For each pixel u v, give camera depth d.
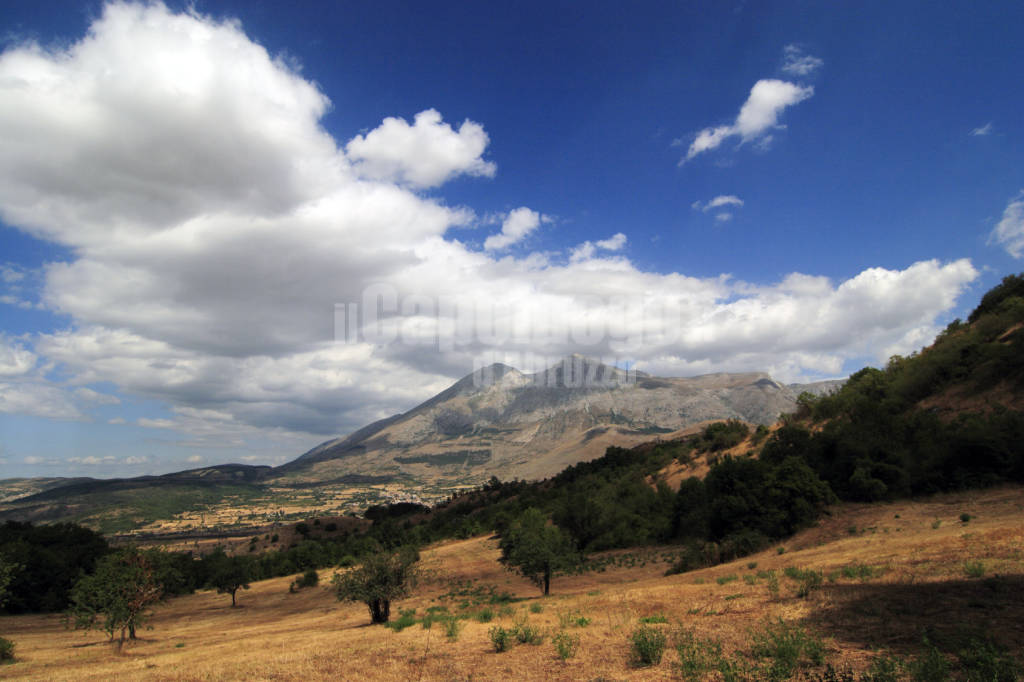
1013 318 59.19
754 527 43.56
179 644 34.28
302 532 172.50
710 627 14.84
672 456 109.31
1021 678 8.30
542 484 148.38
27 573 70.44
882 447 47.75
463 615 26.78
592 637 15.42
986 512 32.81
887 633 11.73
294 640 25.48
